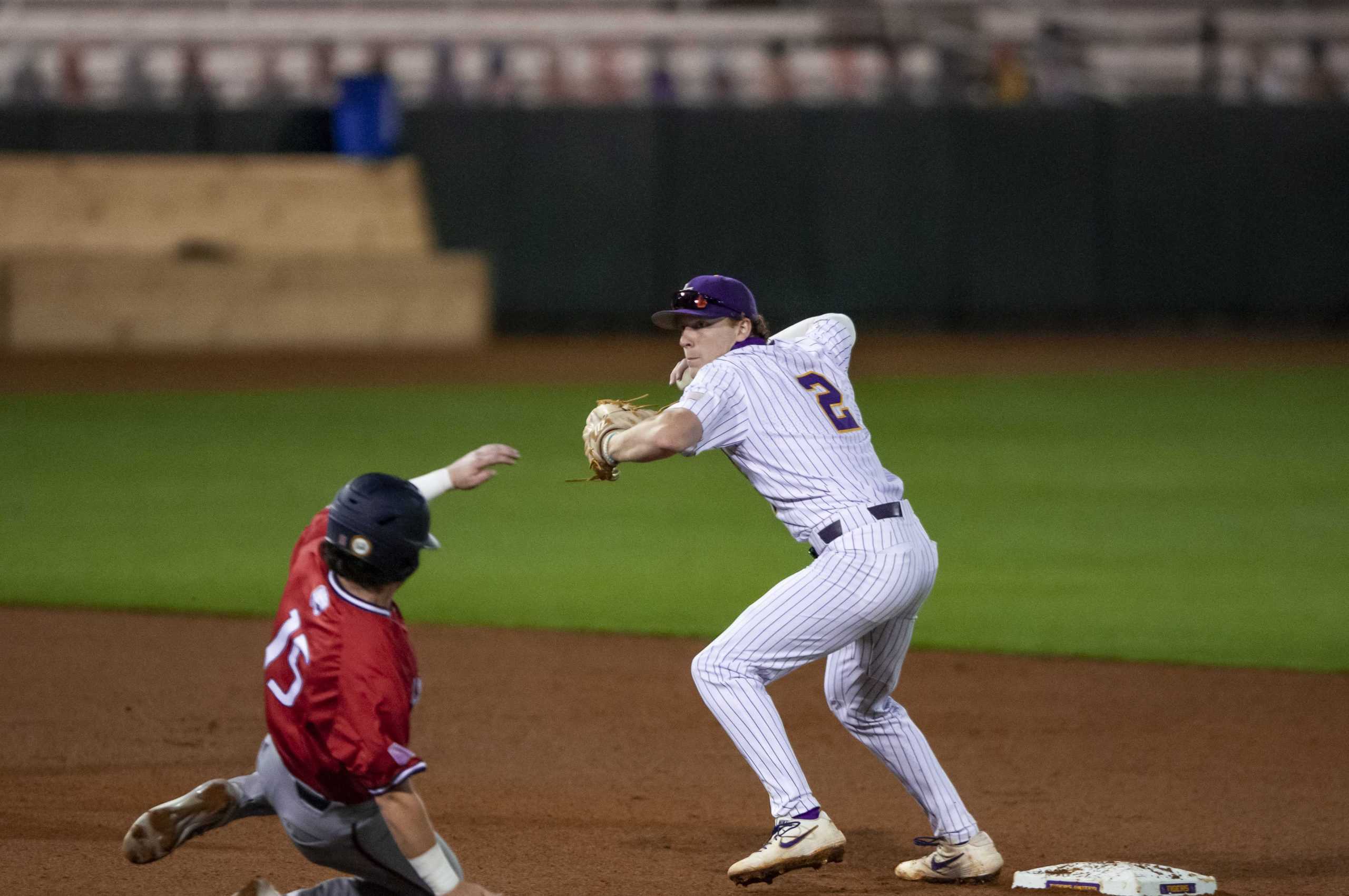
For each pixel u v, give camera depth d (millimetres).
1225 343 97188
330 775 13398
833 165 98250
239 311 86688
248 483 48281
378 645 13164
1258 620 32875
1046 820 20641
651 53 107375
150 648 29797
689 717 25891
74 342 84312
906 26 114625
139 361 81500
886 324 100438
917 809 21156
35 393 69312
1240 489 48906
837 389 17719
